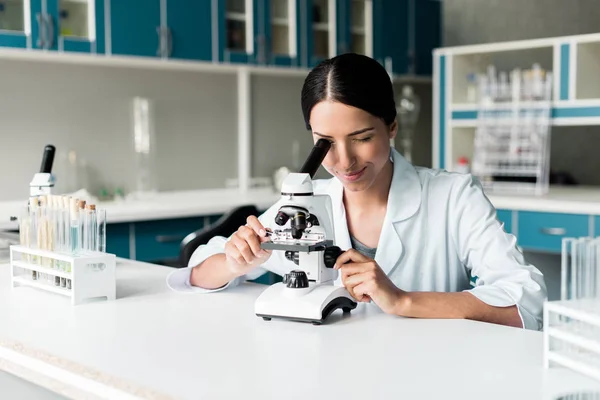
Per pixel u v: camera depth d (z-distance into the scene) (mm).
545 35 4922
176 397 1022
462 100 4770
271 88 4910
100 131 4137
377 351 1233
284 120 5004
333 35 4625
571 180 4773
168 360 1188
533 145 4348
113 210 3545
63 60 3857
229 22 4188
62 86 3982
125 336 1334
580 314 1042
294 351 1235
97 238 1660
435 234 1759
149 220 3617
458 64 4738
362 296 1473
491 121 4480
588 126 4699
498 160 4508
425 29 5223
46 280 1725
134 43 3781
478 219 1710
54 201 1680
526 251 4422
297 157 5086
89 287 1606
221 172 4715
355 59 1480
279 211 1429
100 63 4035
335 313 1506
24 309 1547
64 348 1260
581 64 4184
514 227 4059
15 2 3395
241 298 1651
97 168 4129
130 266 2074
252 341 1297
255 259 1590
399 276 1777
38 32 3447
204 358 1197
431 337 1317
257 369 1139
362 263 1470
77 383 1183
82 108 4062
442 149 4734
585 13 4730
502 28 5129
